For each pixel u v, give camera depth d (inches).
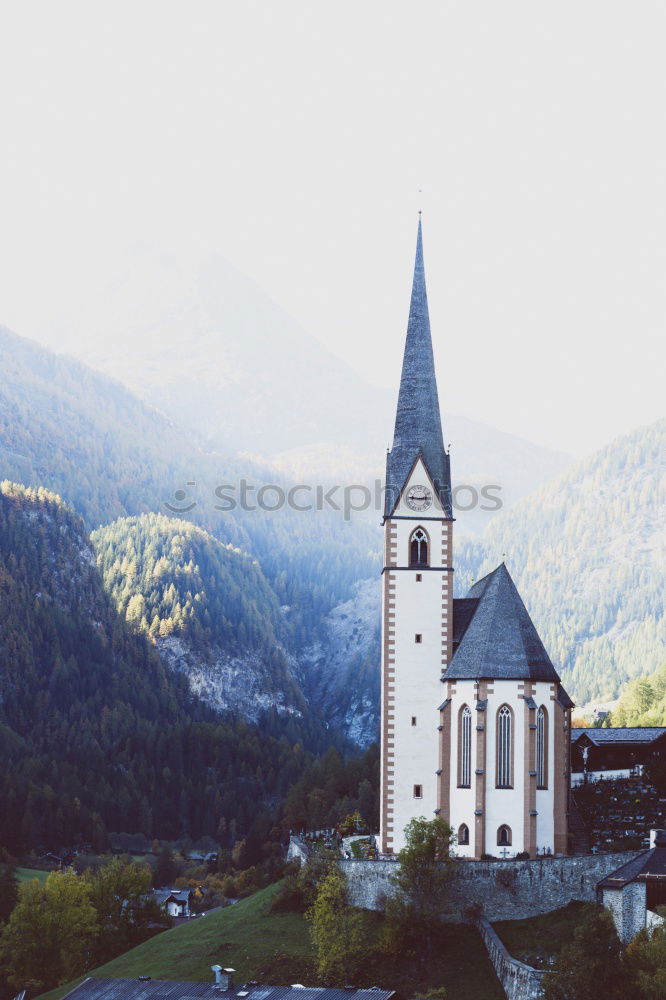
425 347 6072.8
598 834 5615.2
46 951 6003.9
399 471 5880.9
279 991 4128.9
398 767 5629.9
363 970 4697.3
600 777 6643.7
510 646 5383.9
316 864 5349.4
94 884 6614.2
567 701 5674.2
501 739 5280.5
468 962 4667.8
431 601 5753.0
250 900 5738.2
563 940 4623.5
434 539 5797.2
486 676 5319.9
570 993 3964.1
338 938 4707.2
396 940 4751.5
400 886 4864.7
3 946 6171.3
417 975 4640.8
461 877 4899.1
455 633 5757.9
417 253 6215.6
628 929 4461.1
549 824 5255.9
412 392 6003.9
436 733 5654.5
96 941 6220.5
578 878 4852.4
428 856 4886.8
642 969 3914.9
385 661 5703.7
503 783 5241.1
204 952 5103.3
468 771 5329.7
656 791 6314.0
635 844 5147.6
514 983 4379.9
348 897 5113.2
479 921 4827.8
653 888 4458.7
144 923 6476.4
